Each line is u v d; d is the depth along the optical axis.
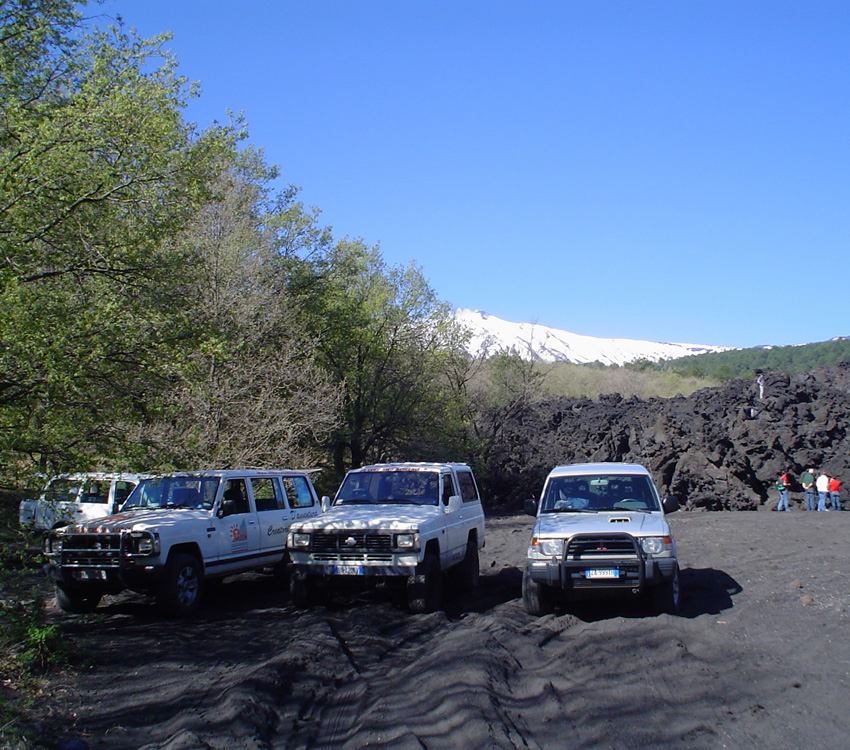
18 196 8.00
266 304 20.12
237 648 8.02
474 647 7.41
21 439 7.61
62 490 7.89
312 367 20.11
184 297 9.66
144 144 8.64
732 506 29.25
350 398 26.86
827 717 5.56
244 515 11.02
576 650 7.62
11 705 5.90
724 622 8.78
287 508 12.12
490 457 34.25
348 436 26.20
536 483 33.12
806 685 6.34
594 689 6.36
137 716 5.93
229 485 11.03
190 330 9.27
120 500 11.66
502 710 5.79
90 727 5.69
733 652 7.46
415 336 28.19
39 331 7.50
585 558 9.12
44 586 10.82
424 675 6.66
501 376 36.91
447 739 5.24
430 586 9.79
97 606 10.41
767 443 29.97
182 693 6.45
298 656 7.15
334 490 26.81
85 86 8.52
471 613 10.13
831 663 6.95
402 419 27.91
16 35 8.60
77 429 7.91
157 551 9.26
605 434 33.78
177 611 9.51
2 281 7.75
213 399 14.29
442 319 28.69
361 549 9.70
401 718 5.71
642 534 9.13
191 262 9.84
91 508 11.61
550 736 5.33
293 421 18.53
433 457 28.19
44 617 9.30
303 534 9.96
